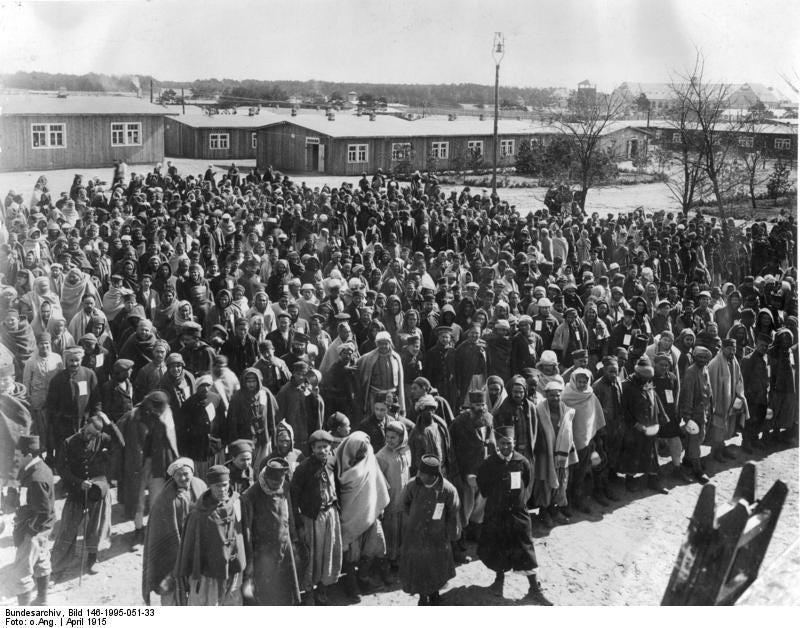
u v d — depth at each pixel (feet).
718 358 34.17
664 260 64.28
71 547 23.24
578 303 42.22
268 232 66.64
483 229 71.20
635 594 22.44
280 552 20.15
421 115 174.60
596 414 28.81
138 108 128.67
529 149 149.69
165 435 24.62
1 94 116.67
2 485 25.85
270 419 26.08
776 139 94.99
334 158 136.87
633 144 113.80
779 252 69.51
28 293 35.01
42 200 71.51
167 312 36.60
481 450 25.00
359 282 39.75
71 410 26.48
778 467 34.24
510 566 22.76
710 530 13.05
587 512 28.91
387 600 22.54
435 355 32.58
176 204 71.92
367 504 22.26
